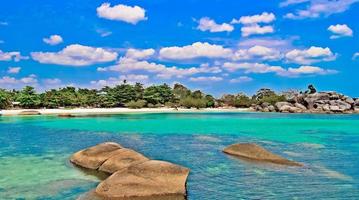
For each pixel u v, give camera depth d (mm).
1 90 76812
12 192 11664
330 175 14484
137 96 88188
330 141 25391
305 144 23578
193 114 65062
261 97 104000
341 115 63906
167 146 22422
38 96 75500
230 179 13719
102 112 69250
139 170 11391
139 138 26875
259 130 33469
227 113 70188
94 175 13641
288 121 46000
